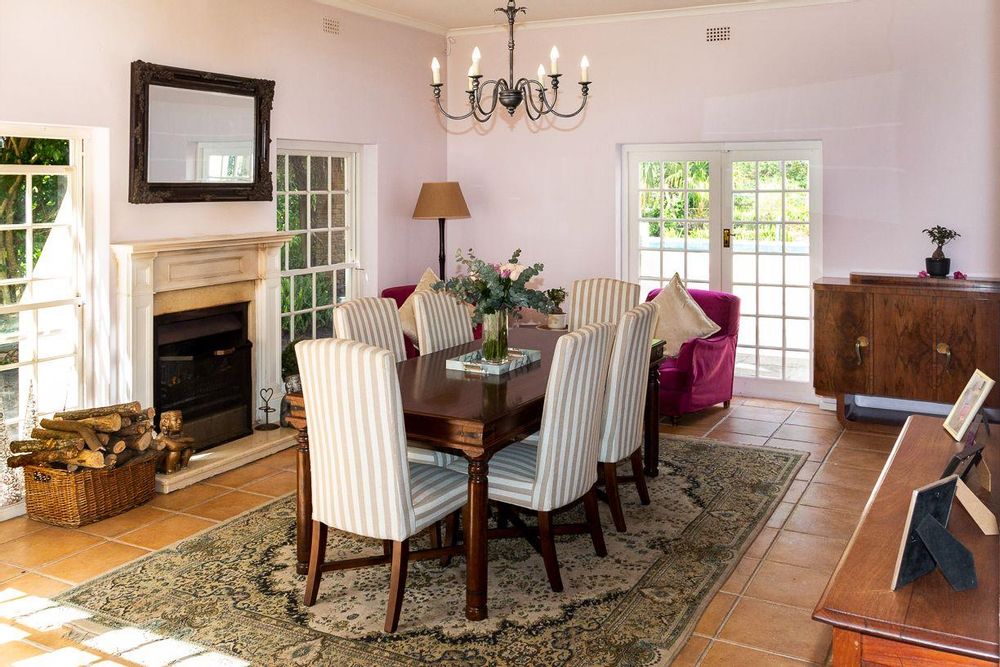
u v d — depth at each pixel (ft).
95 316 15.92
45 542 13.57
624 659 10.01
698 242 23.41
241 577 12.26
